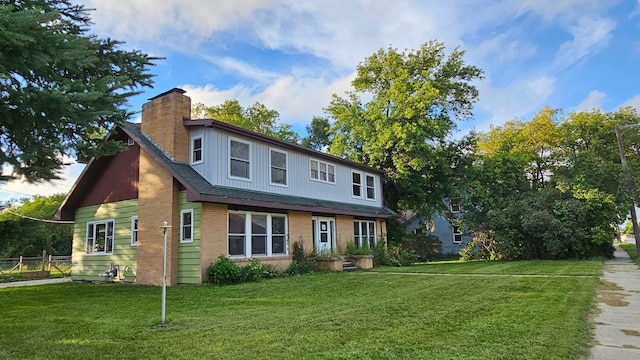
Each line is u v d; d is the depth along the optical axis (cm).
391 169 2631
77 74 869
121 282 1450
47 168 877
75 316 798
